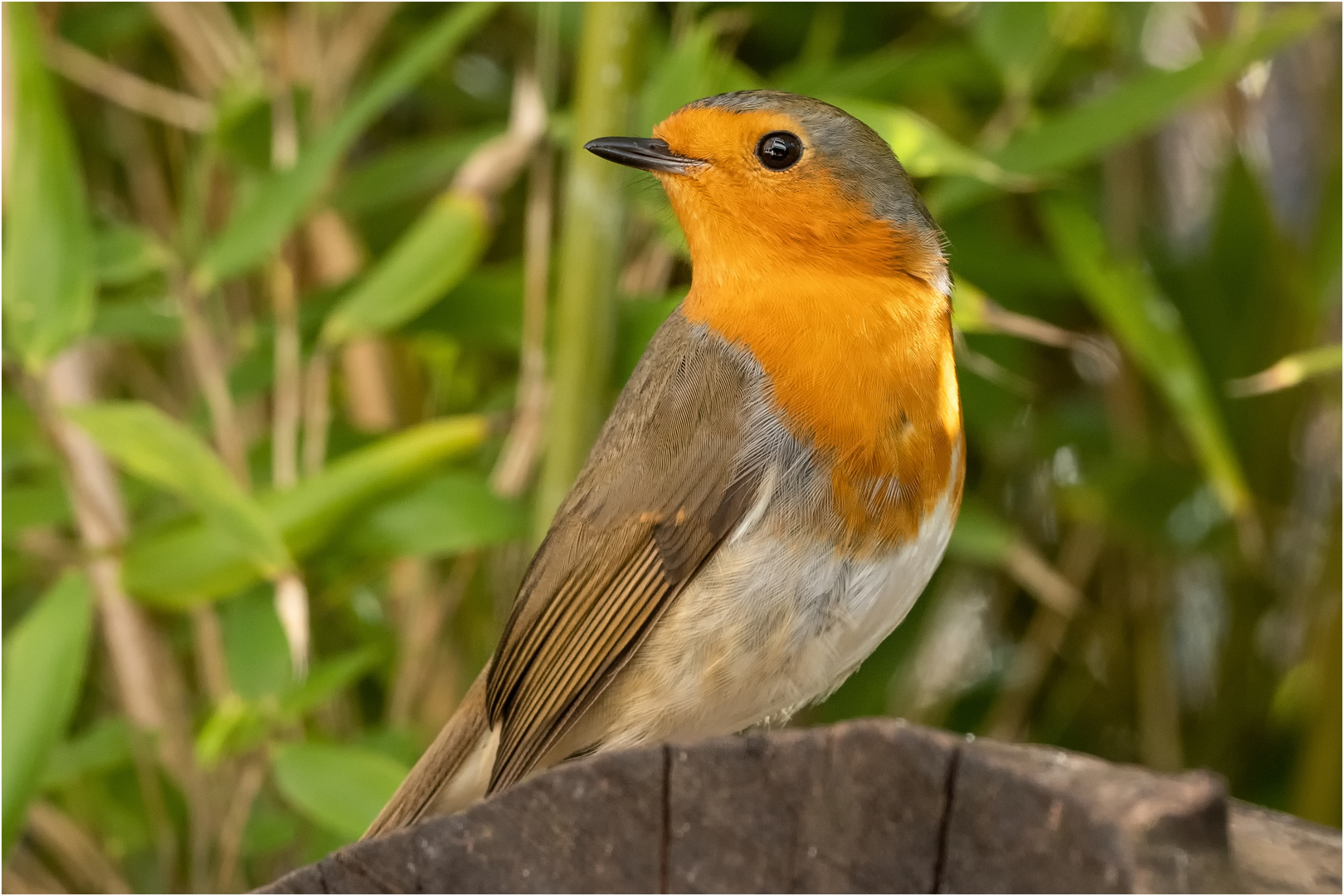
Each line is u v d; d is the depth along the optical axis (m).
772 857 3.30
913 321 4.69
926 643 8.07
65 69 6.99
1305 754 7.06
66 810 7.54
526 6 6.41
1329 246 7.11
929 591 7.94
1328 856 3.29
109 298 7.52
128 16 7.28
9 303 5.50
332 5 6.68
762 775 3.33
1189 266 7.70
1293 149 8.34
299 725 6.64
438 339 6.89
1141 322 6.18
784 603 4.50
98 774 7.16
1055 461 7.81
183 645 7.64
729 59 6.73
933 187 6.64
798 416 4.53
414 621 7.09
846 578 4.49
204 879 6.65
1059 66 7.16
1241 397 7.57
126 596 5.82
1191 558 7.69
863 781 3.21
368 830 4.97
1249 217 7.46
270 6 6.84
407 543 5.96
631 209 6.37
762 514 4.51
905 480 4.50
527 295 6.32
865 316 4.64
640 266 6.89
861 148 4.84
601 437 5.04
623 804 3.40
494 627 7.32
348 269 7.35
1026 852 3.03
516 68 7.89
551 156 6.45
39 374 5.62
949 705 8.26
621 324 6.00
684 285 7.50
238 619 6.13
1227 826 3.15
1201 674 8.38
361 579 6.68
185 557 5.71
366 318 5.81
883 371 4.56
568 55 7.57
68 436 6.32
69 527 7.71
